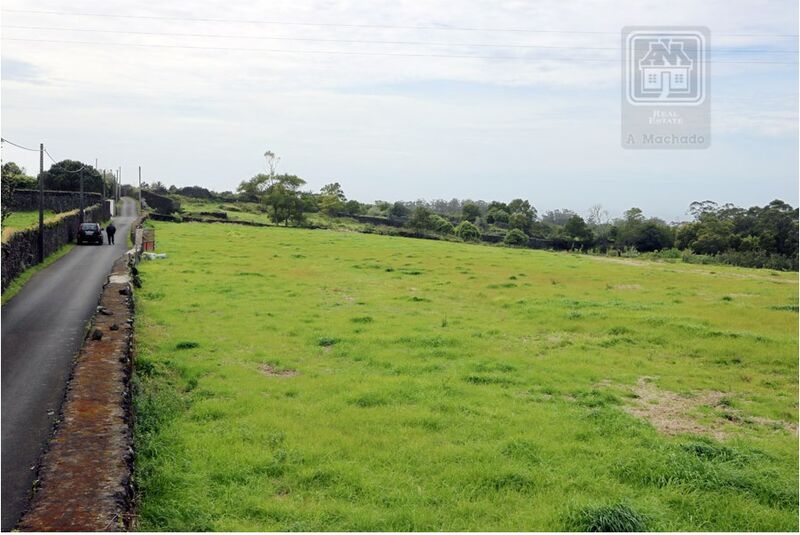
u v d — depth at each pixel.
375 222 95.19
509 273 36.22
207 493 8.76
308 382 14.21
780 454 11.06
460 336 19.42
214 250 42.25
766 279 38.94
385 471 9.67
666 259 63.84
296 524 7.92
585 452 10.77
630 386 15.27
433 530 8.04
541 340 19.75
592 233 89.44
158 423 11.15
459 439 11.11
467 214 111.00
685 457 10.38
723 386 15.53
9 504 8.07
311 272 33.97
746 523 8.65
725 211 90.88
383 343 18.28
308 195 96.06
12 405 11.77
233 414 11.92
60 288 25.30
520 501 8.98
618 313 23.72
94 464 7.23
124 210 83.12
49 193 56.38
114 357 11.46
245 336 18.44
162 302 23.44
